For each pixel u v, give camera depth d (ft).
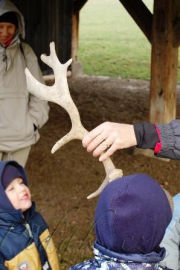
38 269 6.95
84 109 25.61
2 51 11.71
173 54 18.60
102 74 35.35
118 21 51.96
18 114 11.98
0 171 6.86
